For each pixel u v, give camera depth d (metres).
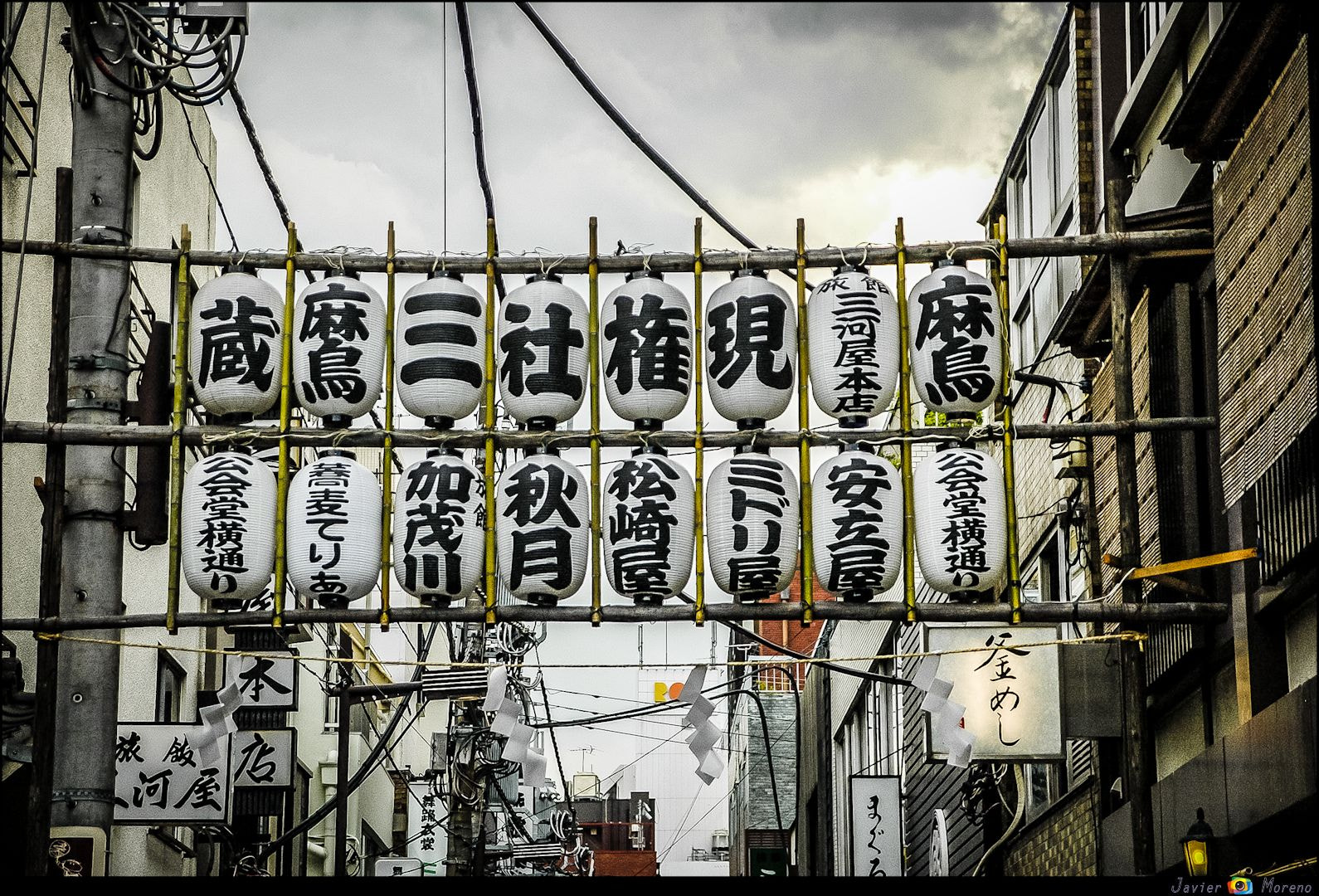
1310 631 11.20
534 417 13.45
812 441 13.40
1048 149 20.69
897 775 24.66
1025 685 14.34
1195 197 14.81
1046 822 19.73
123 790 15.73
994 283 14.02
